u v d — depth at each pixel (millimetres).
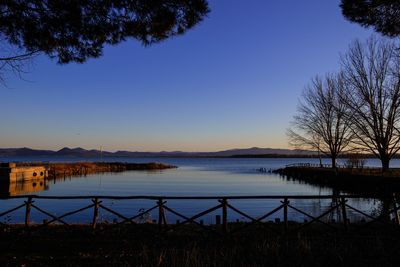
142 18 8195
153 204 26688
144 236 11039
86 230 11625
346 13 10250
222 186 46500
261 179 60750
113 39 8680
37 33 8117
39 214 22391
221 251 9461
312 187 45062
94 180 57312
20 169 47250
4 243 10219
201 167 125500
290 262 8625
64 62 8977
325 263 8562
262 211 24000
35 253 9383
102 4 7914
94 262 8703
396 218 11367
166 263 8430
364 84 35375
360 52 36438
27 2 7715
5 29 8023
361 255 9008
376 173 37688
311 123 54594
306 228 11844
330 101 49281
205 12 8062
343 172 42469
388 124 34594
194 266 8203
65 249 9766
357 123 36625
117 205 26125
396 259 8672
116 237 10945
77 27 8195
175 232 11508
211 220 19953
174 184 49562
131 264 8539
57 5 7672
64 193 37688
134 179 59906
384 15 10055
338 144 50750
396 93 33625
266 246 9461
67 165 81875
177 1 7828
